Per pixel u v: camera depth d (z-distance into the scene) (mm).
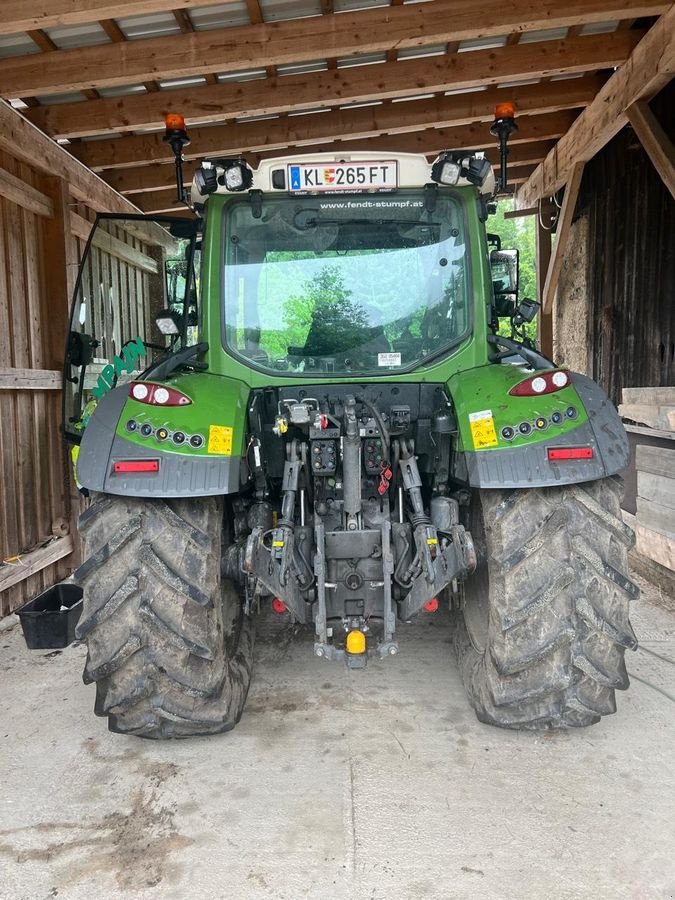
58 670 3504
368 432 2855
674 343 5660
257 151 6508
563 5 4496
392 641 2660
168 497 2420
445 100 6016
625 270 6543
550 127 6750
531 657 2473
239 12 4422
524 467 2453
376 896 1895
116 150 5762
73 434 4059
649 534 4469
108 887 1956
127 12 3746
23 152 4496
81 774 2518
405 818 2219
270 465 3098
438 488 3066
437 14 4523
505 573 2500
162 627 2441
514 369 2844
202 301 3076
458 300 3084
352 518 2828
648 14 4527
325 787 2396
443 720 2848
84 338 4043
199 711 2609
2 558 4273
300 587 2822
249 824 2207
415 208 3074
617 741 2664
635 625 3859
